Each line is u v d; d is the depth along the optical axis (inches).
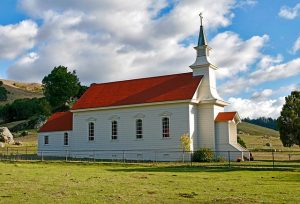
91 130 2042.3
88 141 2037.4
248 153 1705.2
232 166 1293.1
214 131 1756.9
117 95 2023.9
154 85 1956.2
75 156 2062.0
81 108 2065.7
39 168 1261.1
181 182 831.7
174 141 1756.9
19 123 4089.6
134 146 1871.3
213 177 955.3
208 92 1834.4
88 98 2134.6
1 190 688.4
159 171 1169.4
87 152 2022.6
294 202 568.1
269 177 960.3
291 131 1713.8
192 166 1346.0
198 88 1831.9
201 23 1959.9
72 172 1109.7
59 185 765.9
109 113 1980.8
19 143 2935.5
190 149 1701.5
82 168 1304.1
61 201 575.8
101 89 2161.7
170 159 1754.4
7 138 2974.9
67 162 1563.7
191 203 560.7
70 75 4562.0
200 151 1643.7
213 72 1921.8
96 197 612.4
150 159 1809.8
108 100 2016.5
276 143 3506.4
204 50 1907.0
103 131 1989.4
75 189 705.0
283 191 686.5
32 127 3892.7
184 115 1747.0
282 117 1737.2
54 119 2278.5
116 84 2134.6
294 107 1732.3
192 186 759.1
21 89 6727.4
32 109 4480.8
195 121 1785.2
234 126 1812.3
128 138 1897.1
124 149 1903.3
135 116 1887.3
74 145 2086.6
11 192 663.8
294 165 1310.3
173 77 1955.0
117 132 1940.2
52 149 2175.2
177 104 1770.4
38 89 7475.4
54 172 1098.7
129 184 788.6
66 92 4480.8
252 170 1180.5
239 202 566.3
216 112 1804.9
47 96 4584.2
